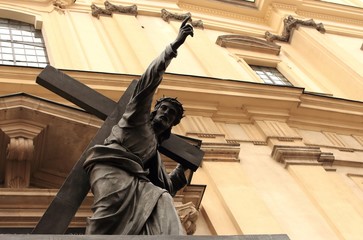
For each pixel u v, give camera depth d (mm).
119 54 14391
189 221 8898
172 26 17047
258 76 16578
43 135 8664
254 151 12336
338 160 12688
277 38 19141
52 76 5660
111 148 4758
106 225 4320
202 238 3986
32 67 11492
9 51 13969
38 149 8680
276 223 9875
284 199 10836
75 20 15711
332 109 14367
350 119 14586
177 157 5621
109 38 15156
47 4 16000
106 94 11828
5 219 7973
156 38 16156
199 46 16250
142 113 4977
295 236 9914
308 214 10562
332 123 14406
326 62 17828
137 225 4312
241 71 16250
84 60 13953
